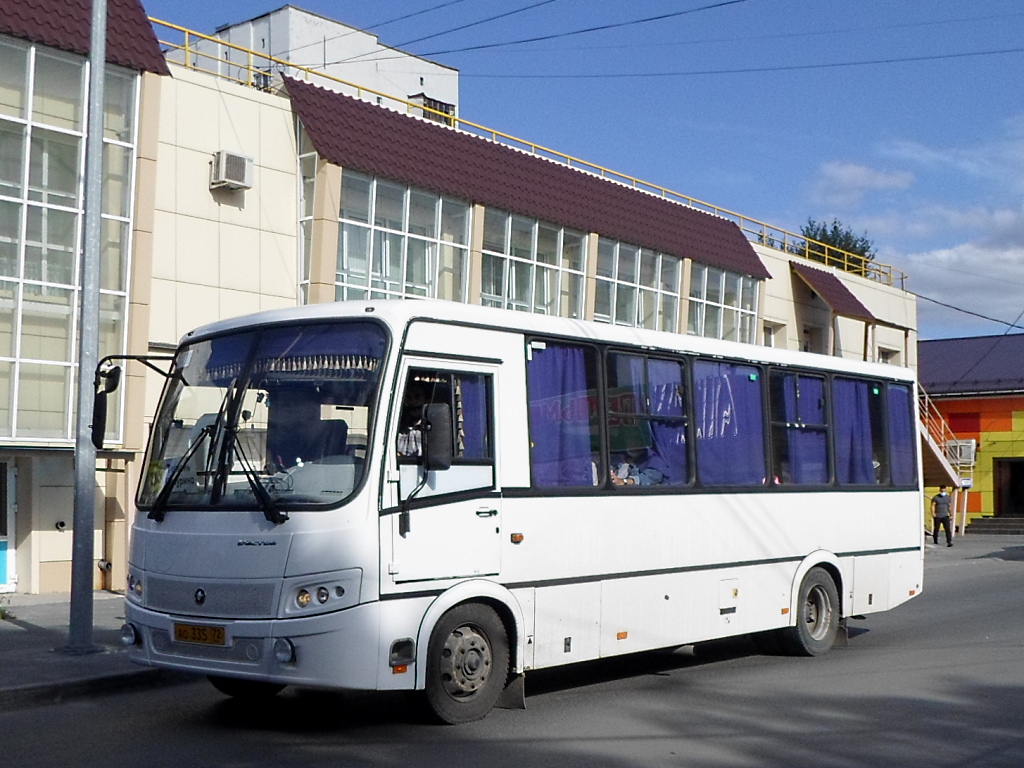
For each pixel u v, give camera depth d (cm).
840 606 1331
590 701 1013
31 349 1769
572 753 805
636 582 1041
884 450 1421
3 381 1736
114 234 1872
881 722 920
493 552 905
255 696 1016
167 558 869
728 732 880
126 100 1884
